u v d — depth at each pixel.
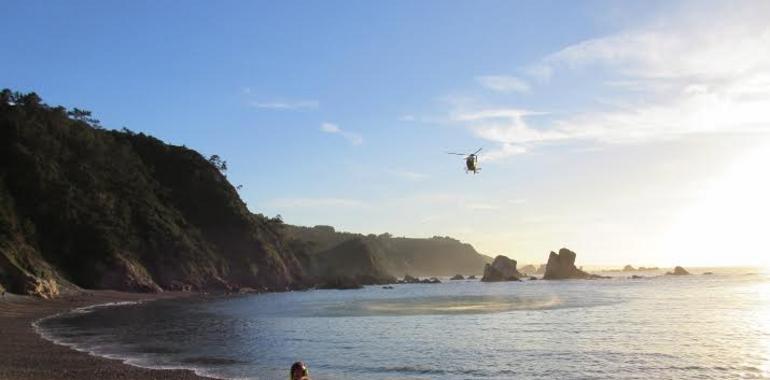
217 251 147.12
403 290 138.62
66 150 123.06
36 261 85.88
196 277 127.88
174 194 154.50
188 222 148.62
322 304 82.69
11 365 28.42
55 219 106.38
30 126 116.25
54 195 108.69
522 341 39.09
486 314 60.88
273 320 55.38
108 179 130.50
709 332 43.28
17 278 74.88
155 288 111.38
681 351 34.31
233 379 26.17
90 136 134.12
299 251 194.88
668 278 185.88
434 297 100.06
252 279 147.25
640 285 137.88
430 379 27.03
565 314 59.78
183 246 130.38
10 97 124.50
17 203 103.88
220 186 162.50
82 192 116.62
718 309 64.69
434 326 49.19
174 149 165.75
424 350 35.34
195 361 30.95
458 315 60.03
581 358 32.22
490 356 33.12
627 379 26.73
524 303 78.62
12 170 107.06
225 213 156.38
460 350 35.34
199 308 73.81
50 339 39.38
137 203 131.00
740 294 93.50
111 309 69.69
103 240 108.56
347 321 54.50
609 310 64.44
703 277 190.62
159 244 126.12
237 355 33.28
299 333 44.22
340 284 157.00
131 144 161.25
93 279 104.12
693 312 60.88
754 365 29.88
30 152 110.12
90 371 27.14
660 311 62.47
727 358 31.88
